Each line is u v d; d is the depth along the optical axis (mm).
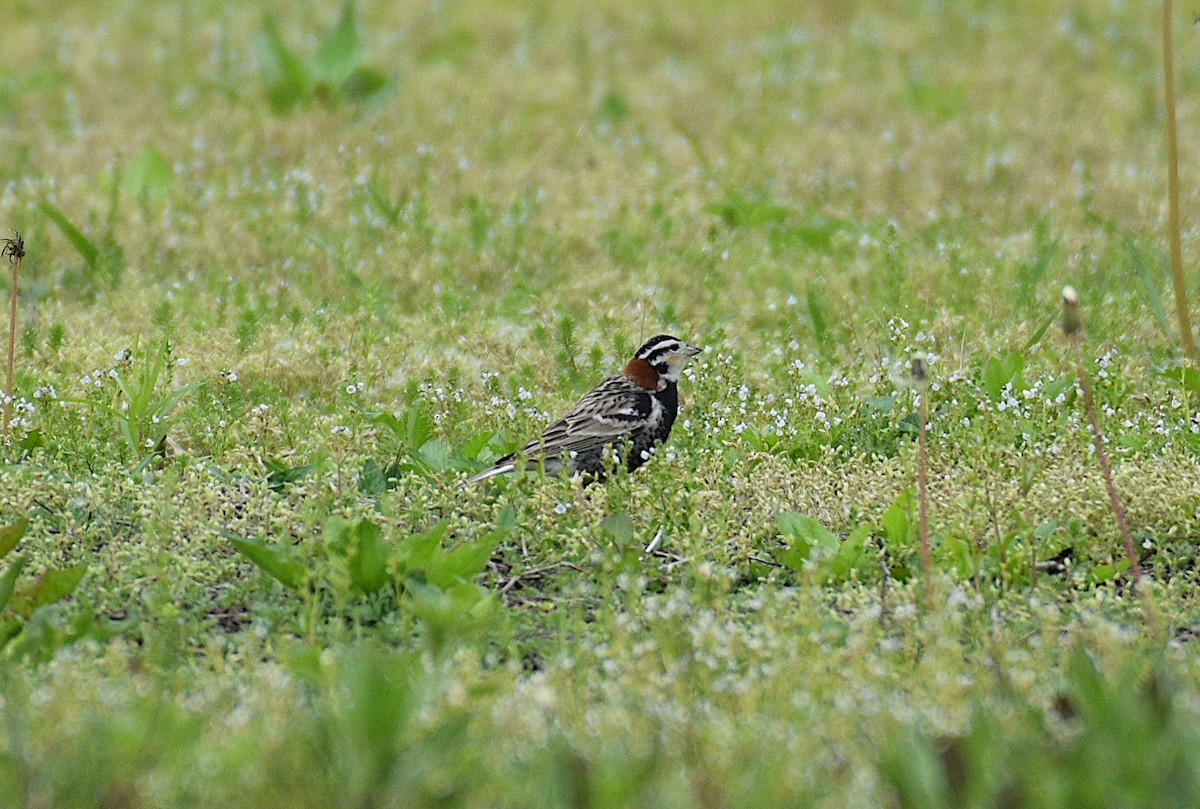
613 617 8555
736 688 7367
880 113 26406
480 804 6039
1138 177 21609
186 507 10516
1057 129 24719
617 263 18312
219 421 12469
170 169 20750
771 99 27406
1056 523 10508
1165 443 12273
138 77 27875
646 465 11250
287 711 6996
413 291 17500
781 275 17531
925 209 20469
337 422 12773
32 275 17672
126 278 17625
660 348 12539
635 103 27000
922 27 33344
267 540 10078
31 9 33969
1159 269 17812
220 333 15172
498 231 19234
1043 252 17828
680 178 21859
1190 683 7730
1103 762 6168
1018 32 32594
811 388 12891
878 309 15914
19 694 7105
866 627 8094
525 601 9555
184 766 6324
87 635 8430
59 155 22328
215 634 8969
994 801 5938
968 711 7066
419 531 10781
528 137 24234
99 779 6117
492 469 11508
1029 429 12320
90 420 12562
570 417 12305
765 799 6016
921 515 8984
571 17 34750
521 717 6793
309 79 25078
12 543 9477
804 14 34969
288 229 19094
